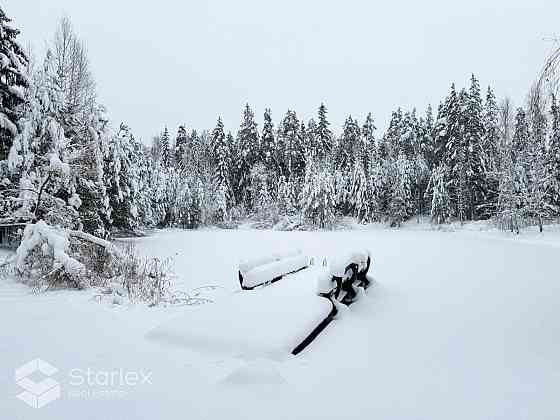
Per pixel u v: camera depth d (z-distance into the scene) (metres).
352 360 3.53
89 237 8.12
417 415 2.52
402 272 9.37
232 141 59.81
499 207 33.06
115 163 20.19
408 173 45.06
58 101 13.80
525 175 32.62
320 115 54.75
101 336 3.86
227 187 53.22
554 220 31.72
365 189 46.56
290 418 2.37
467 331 4.68
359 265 6.12
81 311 4.95
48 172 9.70
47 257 7.27
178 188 45.75
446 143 40.78
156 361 3.22
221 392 2.67
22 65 14.86
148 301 5.80
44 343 3.58
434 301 6.25
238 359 3.31
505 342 4.30
